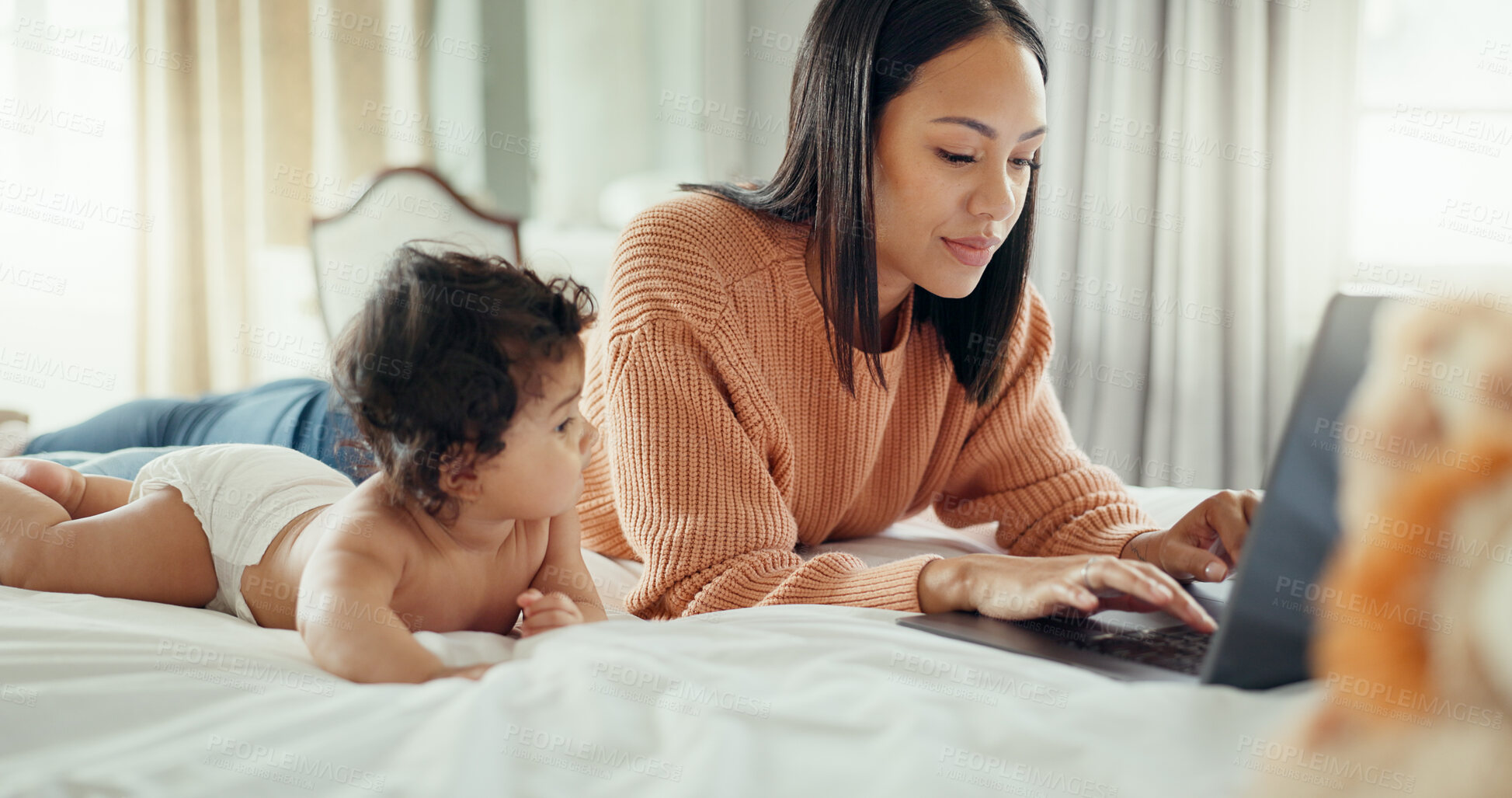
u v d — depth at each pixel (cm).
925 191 92
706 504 90
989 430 116
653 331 94
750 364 98
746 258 100
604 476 109
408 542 76
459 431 72
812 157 99
